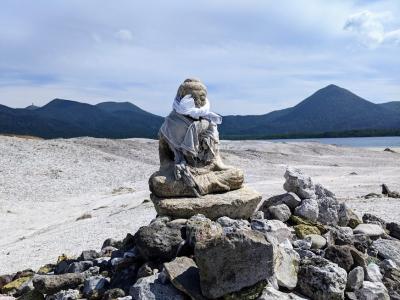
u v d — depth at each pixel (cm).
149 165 791
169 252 155
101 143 935
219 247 129
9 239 382
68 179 645
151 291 136
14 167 656
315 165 916
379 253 181
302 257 160
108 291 146
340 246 160
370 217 223
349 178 641
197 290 134
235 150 1055
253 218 189
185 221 168
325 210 205
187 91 191
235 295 131
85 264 179
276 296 133
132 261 162
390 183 563
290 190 211
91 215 446
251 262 131
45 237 358
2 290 204
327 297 139
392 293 153
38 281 162
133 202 486
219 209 179
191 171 185
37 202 537
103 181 655
